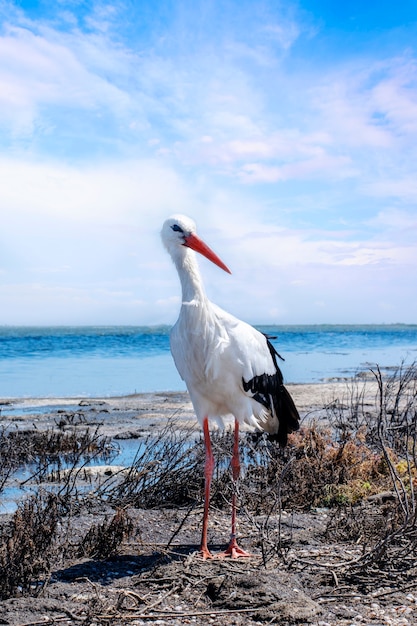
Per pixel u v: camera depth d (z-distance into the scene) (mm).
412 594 4609
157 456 8625
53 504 5734
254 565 5172
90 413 15328
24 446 10508
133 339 69875
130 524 5871
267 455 8359
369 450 8258
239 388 5914
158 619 4262
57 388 21625
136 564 5398
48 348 51000
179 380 24281
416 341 64875
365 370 26891
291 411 6598
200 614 4305
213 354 5707
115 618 4262
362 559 5031
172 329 5984
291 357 37688
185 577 4891
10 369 30375
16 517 5273
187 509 7145
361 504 7012
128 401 17688
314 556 5375
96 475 9023
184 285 5805
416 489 6941
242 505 5973
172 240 5969
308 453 8266
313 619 4223
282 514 6867
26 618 4270
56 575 5145
